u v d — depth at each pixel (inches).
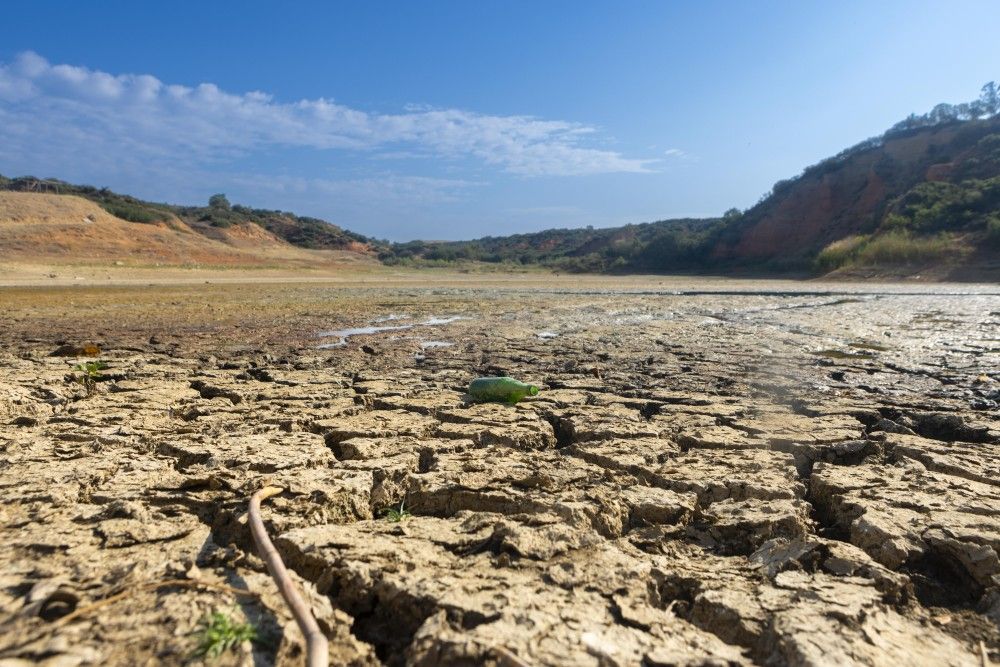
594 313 748.0
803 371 349.7
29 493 150.3
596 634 98.7
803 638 99.5
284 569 110.3
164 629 96.5
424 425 223.6
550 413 245.8
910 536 134.8
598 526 144.8
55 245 2064.5
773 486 164.1
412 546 129.0
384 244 4623.5
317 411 246.4
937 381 320.8
